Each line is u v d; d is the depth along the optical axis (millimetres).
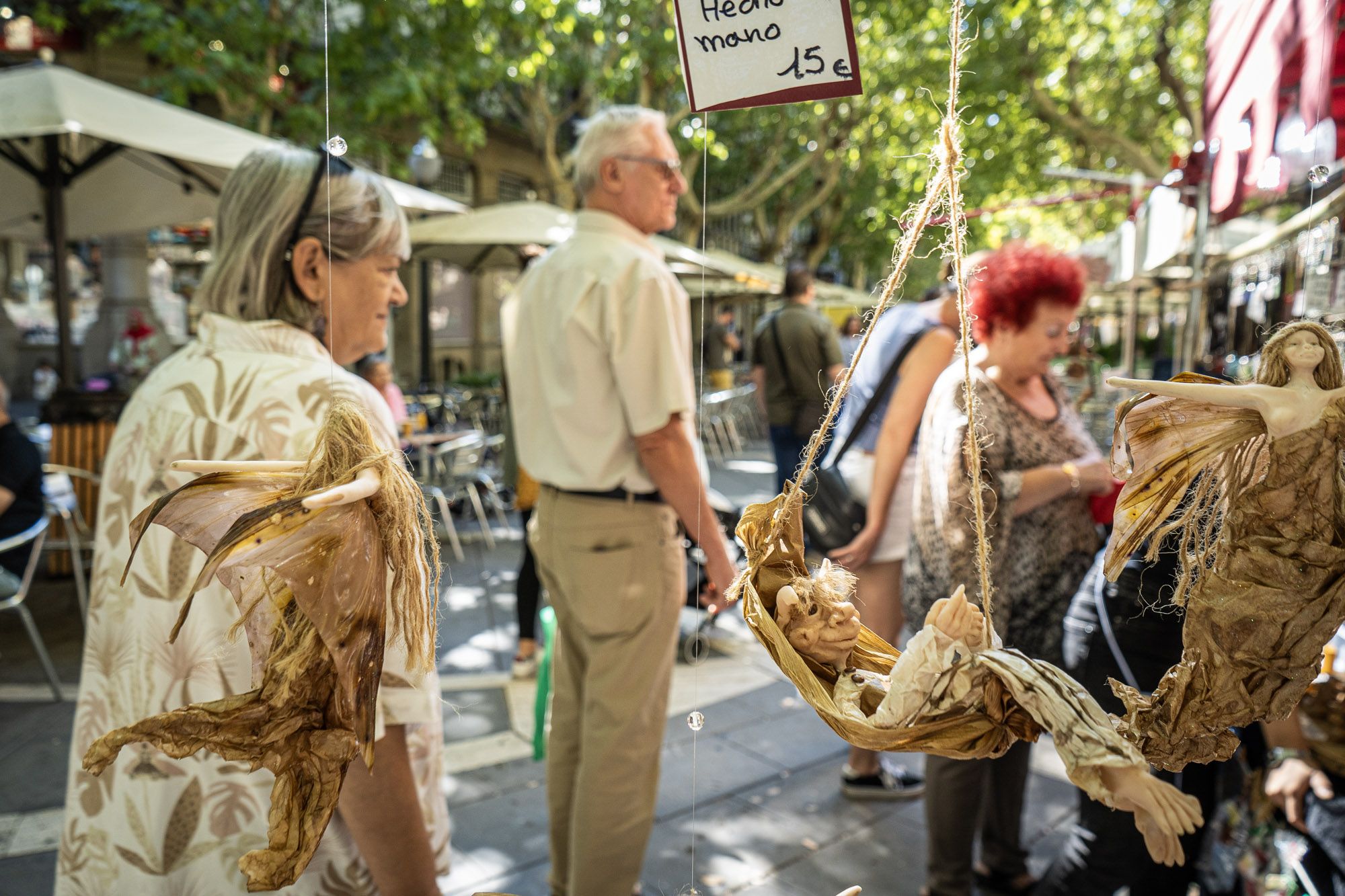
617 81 11289
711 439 12875
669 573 2162
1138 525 796
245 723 763
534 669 4273
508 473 4129
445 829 1369
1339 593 734
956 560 2047
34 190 6363
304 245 1235
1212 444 757
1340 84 2354
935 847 2352
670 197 2223
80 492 5801
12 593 3893
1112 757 642
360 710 774
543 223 8305
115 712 1217
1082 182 13430
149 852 1187
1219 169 2615
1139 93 11844
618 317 2020
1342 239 1582
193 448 1165
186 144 4852
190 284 13406
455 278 18078
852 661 896
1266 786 1794
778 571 908
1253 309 2961
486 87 11023
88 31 11266
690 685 4219
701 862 2785
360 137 9797
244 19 8961
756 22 921
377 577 788
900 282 851
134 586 1200
